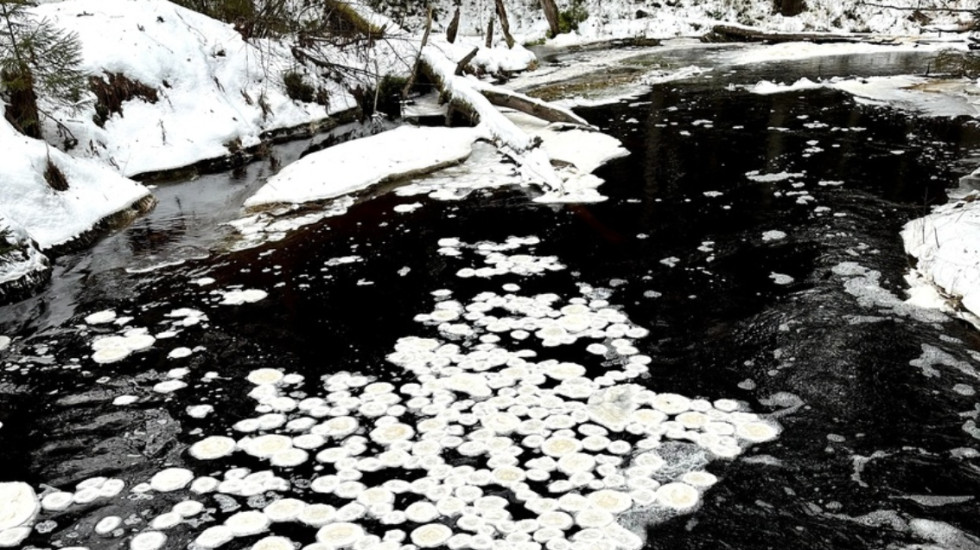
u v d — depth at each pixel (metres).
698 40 17.56
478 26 18.05
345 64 11.68
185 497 3.52
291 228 6.88
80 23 8.69
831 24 17.78
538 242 6.38
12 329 5.17
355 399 4.24
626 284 5.56
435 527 3.25
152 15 9.33
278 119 10.11
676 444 3.79
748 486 3.49
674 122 10.03
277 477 3.63
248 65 10.14
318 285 5.71
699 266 5.80
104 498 3.53
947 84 11.52
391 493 3.48
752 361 4.52
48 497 3.55
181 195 7.90
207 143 8.84
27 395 4.40
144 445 3.92
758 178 7.68
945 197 6.88
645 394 4.22
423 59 11.97
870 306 5.07
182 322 5.22
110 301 5.57
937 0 17.23
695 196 7.27
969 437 3.80
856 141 8.77
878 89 11.41
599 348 4.69
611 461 3.66
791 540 3.18
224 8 11.02
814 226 6.41
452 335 4.91
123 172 8.04
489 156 8.94
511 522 3.28
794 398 4.16
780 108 10.52
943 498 3.41
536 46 17.45
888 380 4.28
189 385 4.46
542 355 4.63
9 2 7.07
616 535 3.20
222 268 6.08
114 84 8.41
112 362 4.73
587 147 8.94
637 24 18.48
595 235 6.47
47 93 7.70
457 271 5.87
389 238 6.59
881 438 3.81
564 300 5.35
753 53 15.43
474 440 3.84
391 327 5.05
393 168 8.17
